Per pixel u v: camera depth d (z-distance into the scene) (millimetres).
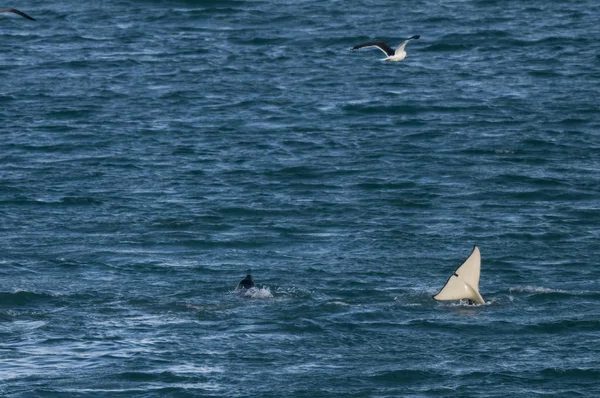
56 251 132500
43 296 117062
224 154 177500
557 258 130375
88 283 121812
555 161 173250
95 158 174000
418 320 110625
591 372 98438
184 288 120438
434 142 184375
